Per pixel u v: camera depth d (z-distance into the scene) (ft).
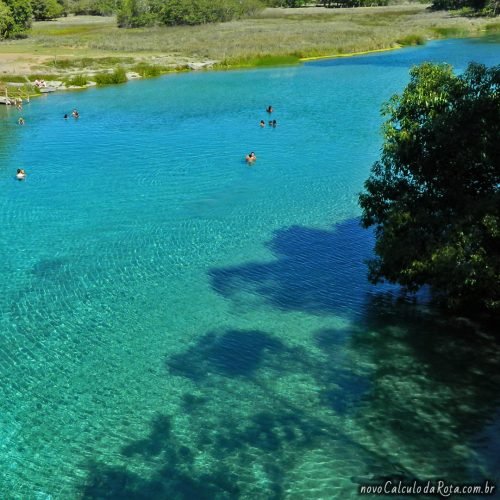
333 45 315.99
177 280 85.40
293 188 124.57
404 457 51.52
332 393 60.23
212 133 170.09
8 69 263.90
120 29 445.37
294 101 206.49
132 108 205.46
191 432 55.26
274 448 53.01
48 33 423.64
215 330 72.49
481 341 68.49
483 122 63.67
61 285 84.48
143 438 54.60
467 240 61.57
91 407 58.80
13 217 111.24
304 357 66.49
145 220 108.68
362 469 50.37
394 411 57.26
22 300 80.33
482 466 50.16
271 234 101.30
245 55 293.02
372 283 76.54
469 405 57.72
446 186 69.77
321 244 96.73
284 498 47.50
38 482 49.60
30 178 134.51
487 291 63.21
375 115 183.73
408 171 73.36
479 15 431.02
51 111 204.64
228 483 49.19
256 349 68.18
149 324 74.08
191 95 224.53
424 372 63.10
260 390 61.05
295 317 75.00
